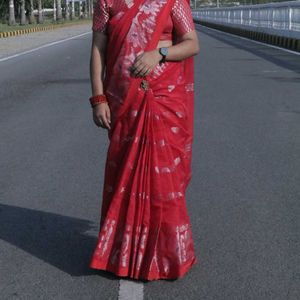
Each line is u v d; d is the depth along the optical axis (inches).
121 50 145.1
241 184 239.0
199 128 340.8
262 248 176.2
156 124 146.0
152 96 145.8
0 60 787.4
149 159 146.5
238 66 651.5
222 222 197.3
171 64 146.6
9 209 212.4
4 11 2618.1
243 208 210.8
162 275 152.4
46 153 294.0
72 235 187.6
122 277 154.1
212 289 150.3
